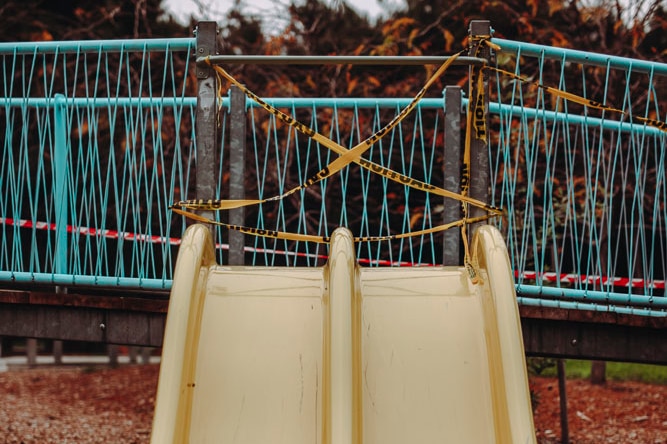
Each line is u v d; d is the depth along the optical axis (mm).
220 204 4363
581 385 11336
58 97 5672
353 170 11617
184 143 11148
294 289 4004
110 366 14305
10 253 11625
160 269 11383
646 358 4918
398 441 3443
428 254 11703
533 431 3186
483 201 4434
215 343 3750
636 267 10867
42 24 11562
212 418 3514
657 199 5133
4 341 17094
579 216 9047
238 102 4953
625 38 10258
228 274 4090
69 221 11156
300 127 4316
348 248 3740
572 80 10664
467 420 3510
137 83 11938
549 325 4926
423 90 4352
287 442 3439
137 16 11039
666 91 10570
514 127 9883
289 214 11719
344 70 11656
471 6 11352
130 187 5156
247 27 12359
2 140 11883
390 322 3852
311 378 3635
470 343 3764
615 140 10523
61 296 5012
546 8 11070
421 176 11594
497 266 3762
